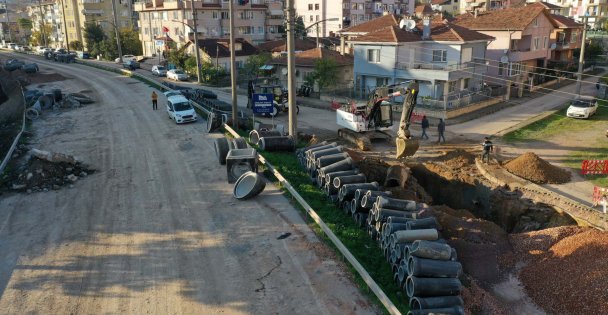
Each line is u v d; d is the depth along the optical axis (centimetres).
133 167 2388
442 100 3994
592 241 1481
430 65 4312
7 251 1523
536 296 1340
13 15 16262
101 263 1435
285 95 4172
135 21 11212
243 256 1451
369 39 4428
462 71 4178
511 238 1655
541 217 2019
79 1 10800
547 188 2198
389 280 1317
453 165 2572
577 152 2753
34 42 12688
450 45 4231
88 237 1612
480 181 2344
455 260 1288
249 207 1833
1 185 2112
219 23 8262
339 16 10225
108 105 4228
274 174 2150
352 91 4678
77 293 1280
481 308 1249
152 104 4219
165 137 3005
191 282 1316
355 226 1662
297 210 1791
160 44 8362
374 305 1191
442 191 2427
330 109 4316
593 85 5250
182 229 1655
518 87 4766
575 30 6012
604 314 1202
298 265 1388
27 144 2861
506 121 3619
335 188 1884
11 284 1330
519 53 4916
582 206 1962
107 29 10856
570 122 3519
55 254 1497
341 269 1361
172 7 7975
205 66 6262
